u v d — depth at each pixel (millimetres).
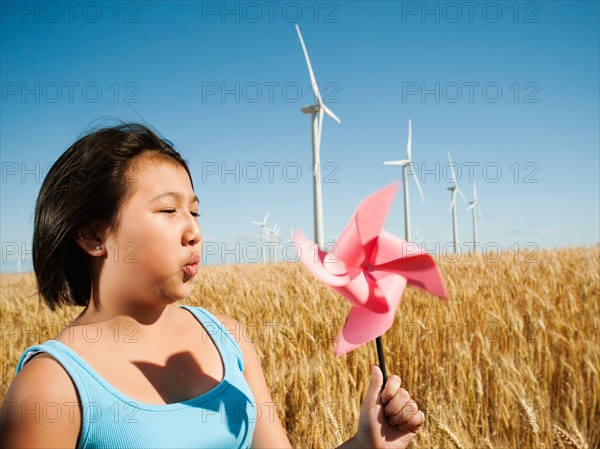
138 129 1495
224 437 1408
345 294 1391
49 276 1437
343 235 1481
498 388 4586
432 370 5156
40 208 1441
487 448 3869
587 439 4105
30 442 1186
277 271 11336
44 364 1255
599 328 6402
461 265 11023
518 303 7926
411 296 7430
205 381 1480
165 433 1297
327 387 4043
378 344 1517
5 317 9156
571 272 10820
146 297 1387
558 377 5242
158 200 1384
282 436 1684
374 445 1437
